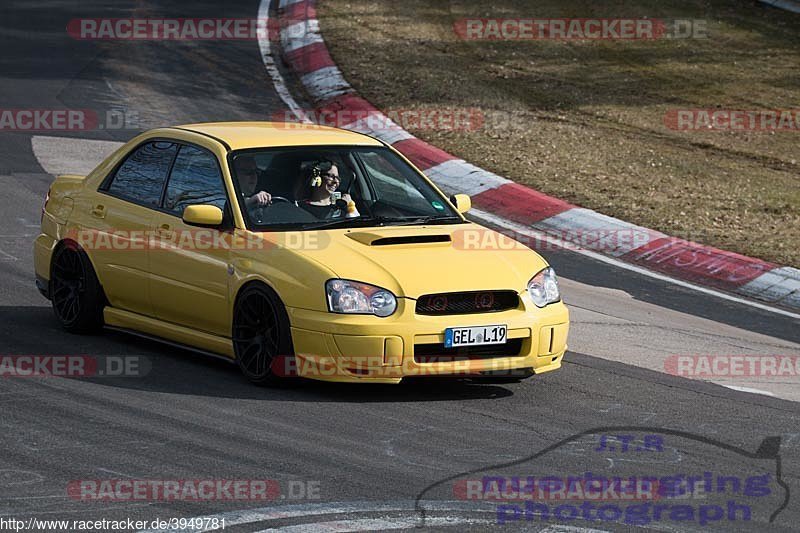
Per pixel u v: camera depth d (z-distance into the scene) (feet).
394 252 83.61
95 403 77.97
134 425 73.56
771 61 241.14
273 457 68.54
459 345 79.97
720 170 175.83
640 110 207.92
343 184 91.20
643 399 85.20
